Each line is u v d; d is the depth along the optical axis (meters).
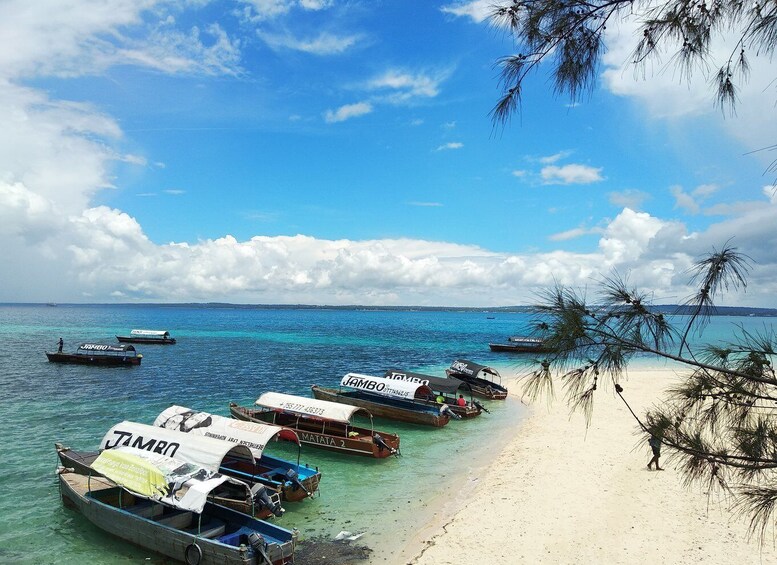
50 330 120.06
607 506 19.77
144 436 20.06
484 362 68.06
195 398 40.75
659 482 22.06
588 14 5.55
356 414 36.59
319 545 17.02
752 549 15.95
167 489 16.31
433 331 146.50
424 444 29.53
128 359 57.19
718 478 4.91
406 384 35.16
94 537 16.92
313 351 79.94
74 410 35.53
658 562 15.51
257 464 22.34
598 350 4.77
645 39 5.44
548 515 19.12
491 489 22.02
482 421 35.41
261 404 28.80
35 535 16.98
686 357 4.72
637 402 38.44
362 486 22.58
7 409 35.59
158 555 15.77
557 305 4.89
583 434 30.72
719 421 4.81
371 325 183.88
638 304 4.71
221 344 89.56
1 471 23.00
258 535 14.66
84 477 19.50
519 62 5.70
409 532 18.00
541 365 4.92
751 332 4.73
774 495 4.65
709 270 4.50
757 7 5.00
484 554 16.30
